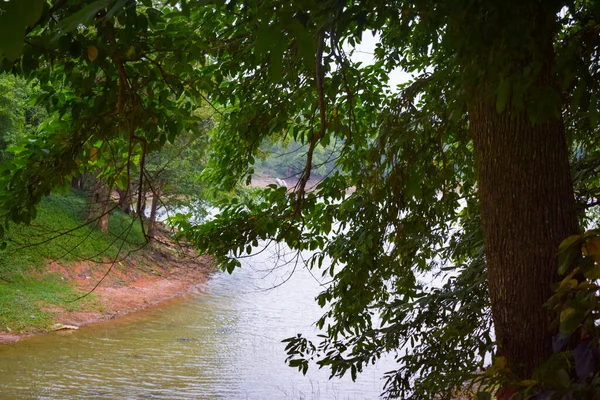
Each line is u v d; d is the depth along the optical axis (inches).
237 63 214.4
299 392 536.4
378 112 254.7
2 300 717.9
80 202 1066.1
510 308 133.7
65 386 518.3
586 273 78.3
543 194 130.5
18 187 177.2
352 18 94.4
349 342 225.3
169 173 893.2
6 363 570.3
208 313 863.1
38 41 129.7
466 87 116.6
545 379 77.8
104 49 138.0
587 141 226.7
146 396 506.0
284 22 35.8
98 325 745.0
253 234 231.6
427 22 111.0
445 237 239.1
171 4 42.2
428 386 197.2
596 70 114.0
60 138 169.6
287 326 803.4
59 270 866.1
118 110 147.7
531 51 105.4
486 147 135.6
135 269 1004.6
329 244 236.1
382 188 208.1
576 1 167.9
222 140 272.5
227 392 530.3
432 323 215.6
